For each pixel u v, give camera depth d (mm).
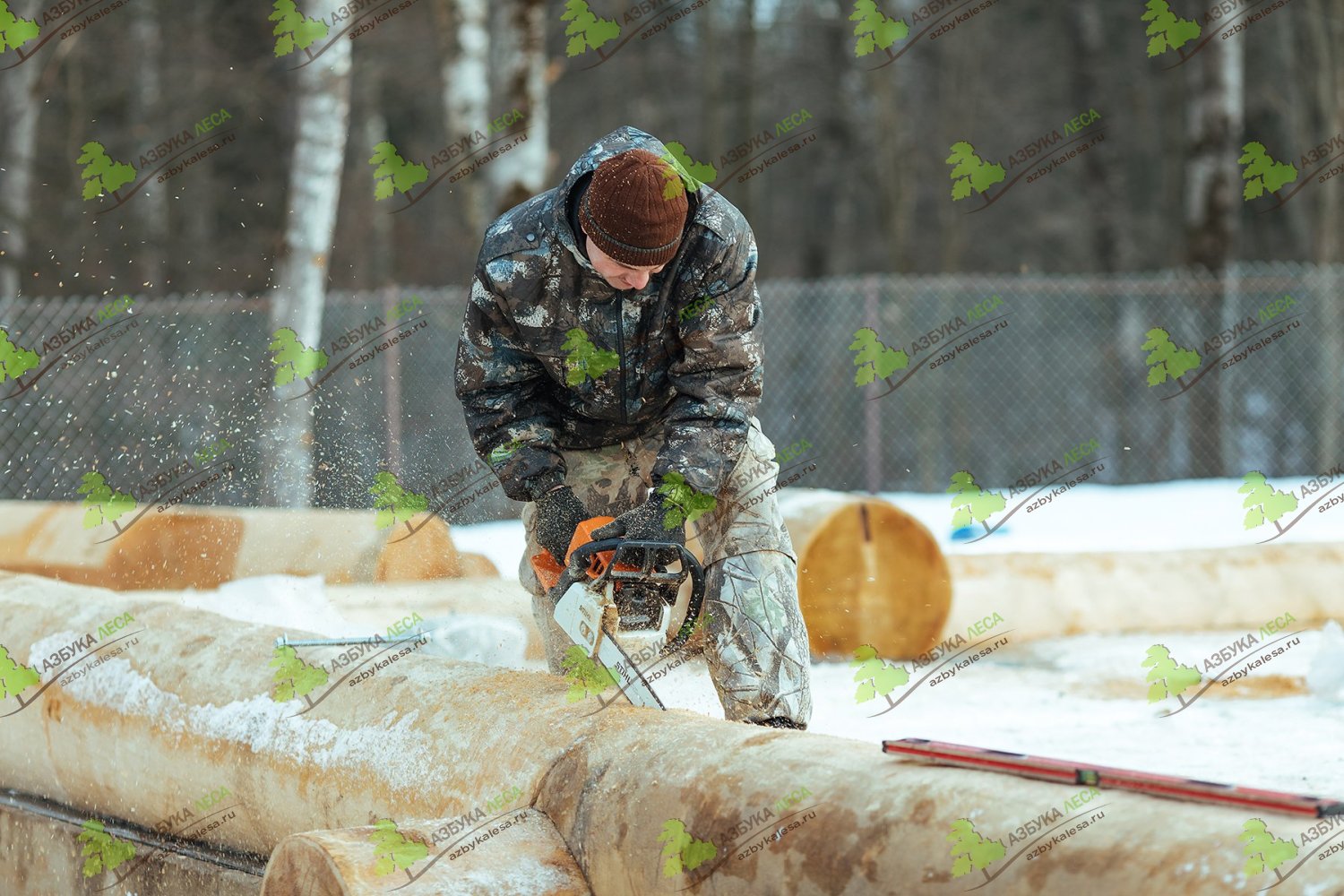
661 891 4559
